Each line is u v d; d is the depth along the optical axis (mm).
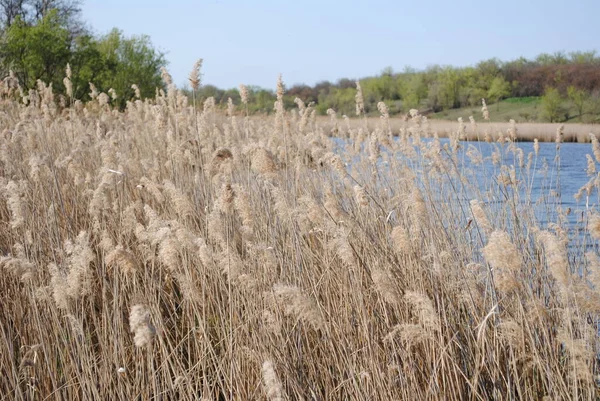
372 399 4156
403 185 7000
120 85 41781
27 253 5285
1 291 5523
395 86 60469
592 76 50594
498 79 55562
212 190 6785
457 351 4473
